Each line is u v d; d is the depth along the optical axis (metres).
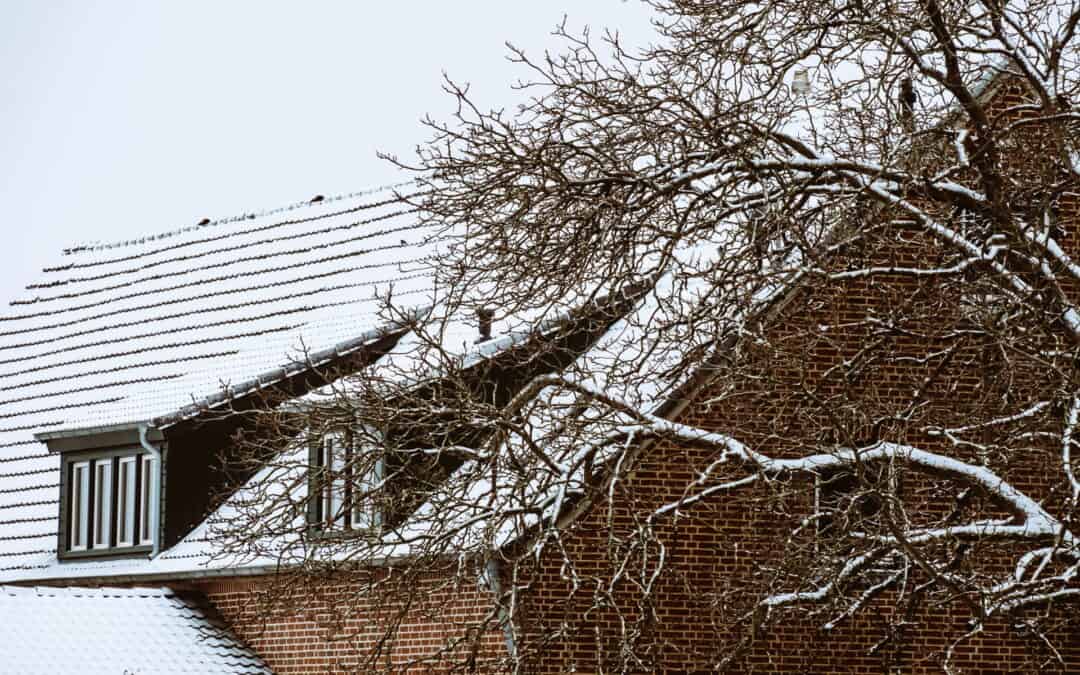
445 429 29.64
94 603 42.56
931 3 28.42
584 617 28.77
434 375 30.39
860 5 28.83
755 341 28.28
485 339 41.38
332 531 31.27
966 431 32.28
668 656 36.53
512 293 29.64
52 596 42.41
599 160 29.25
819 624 31.27
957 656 37.78
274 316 48.75
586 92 29.39
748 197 29.14
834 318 30.66
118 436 45.09
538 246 29.14
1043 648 34.47
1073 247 38.75
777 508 31.05
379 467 34.34
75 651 40.94
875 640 37.34
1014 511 28.41
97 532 45.44
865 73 29.77
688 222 29.95
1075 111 30.23
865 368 30.28
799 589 28.94
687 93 29.42
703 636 36.53
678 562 36.59
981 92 36.62
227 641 42.34
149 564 43.84
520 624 29.14
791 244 29.28
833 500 31.73
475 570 30.98
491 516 28.95
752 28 29.16
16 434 50.66
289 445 30.50
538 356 30.34
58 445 46.06
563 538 31.48
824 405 27.19
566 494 29.05
